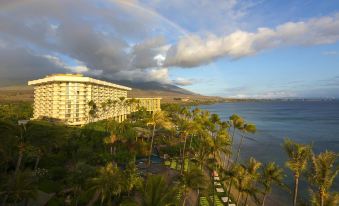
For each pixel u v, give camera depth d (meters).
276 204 64.00
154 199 26.69
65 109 144.00
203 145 71.31
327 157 36.75
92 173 52.31
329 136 168.00
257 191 49.28
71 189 56.03
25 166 67.56
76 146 86.25
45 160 71.69
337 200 35.94
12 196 41.69
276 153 121.25
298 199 66.38
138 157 92.62
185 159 92.94
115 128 108.50
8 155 52.19
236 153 121.62
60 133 67.75
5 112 170.12
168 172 78.00
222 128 103.56
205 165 79.69
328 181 35.94
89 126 119.12
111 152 84.56
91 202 53.12
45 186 56.78
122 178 50.75
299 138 162.25
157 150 104.56
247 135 176.62
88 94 154.75
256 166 49.56
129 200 30.62
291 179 82.69
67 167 70.94
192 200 60.69
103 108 168.38
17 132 48.28
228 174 52.91
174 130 131.00
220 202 60.69
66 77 142.88
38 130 53.28
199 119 111.56
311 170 38.44
